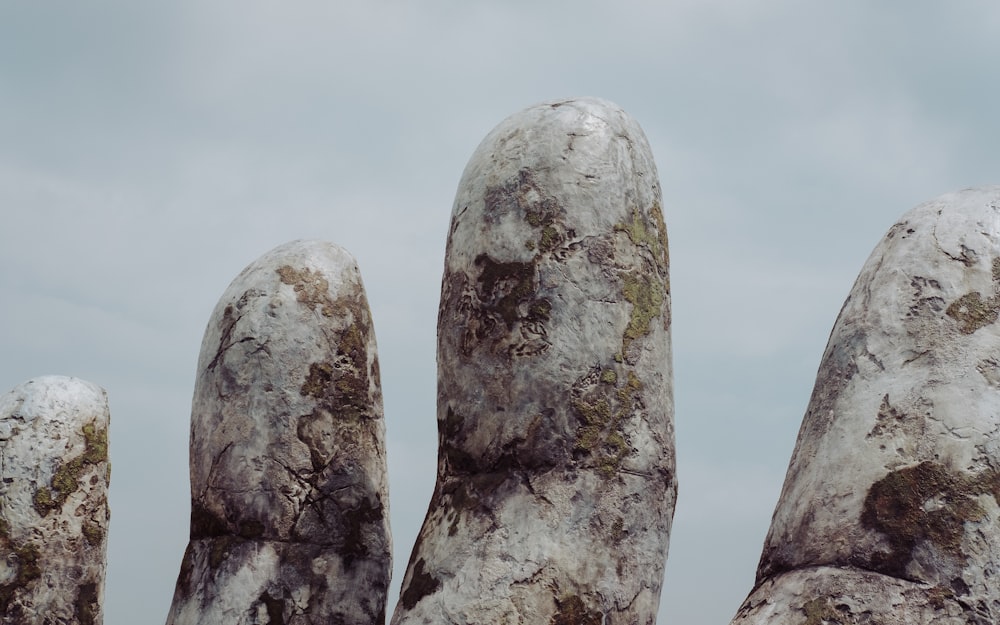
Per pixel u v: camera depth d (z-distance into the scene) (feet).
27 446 28.37
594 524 16.42
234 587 21.83
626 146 17.57
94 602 28.60
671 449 17.34
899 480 14.06
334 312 23.22
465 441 17.11
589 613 16.15
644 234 17.37
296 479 22.44
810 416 15.28
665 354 17.42
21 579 27.76
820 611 13.80
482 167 17.65
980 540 13.67
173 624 22.24
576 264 16.79
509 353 16.79
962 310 14.55
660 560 17.04
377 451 23.52
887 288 15.05
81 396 29.22
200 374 23.25
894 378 14.57
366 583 22.94
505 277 16.97
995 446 13.93
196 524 22.76
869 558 13.92
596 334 16.70
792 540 14.60
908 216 15.56
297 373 22.71
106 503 29.25
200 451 22.90
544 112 17.70
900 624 13.53
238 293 23.26
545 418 16.57
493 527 16.46
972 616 13.50
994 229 14.85
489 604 16.03
